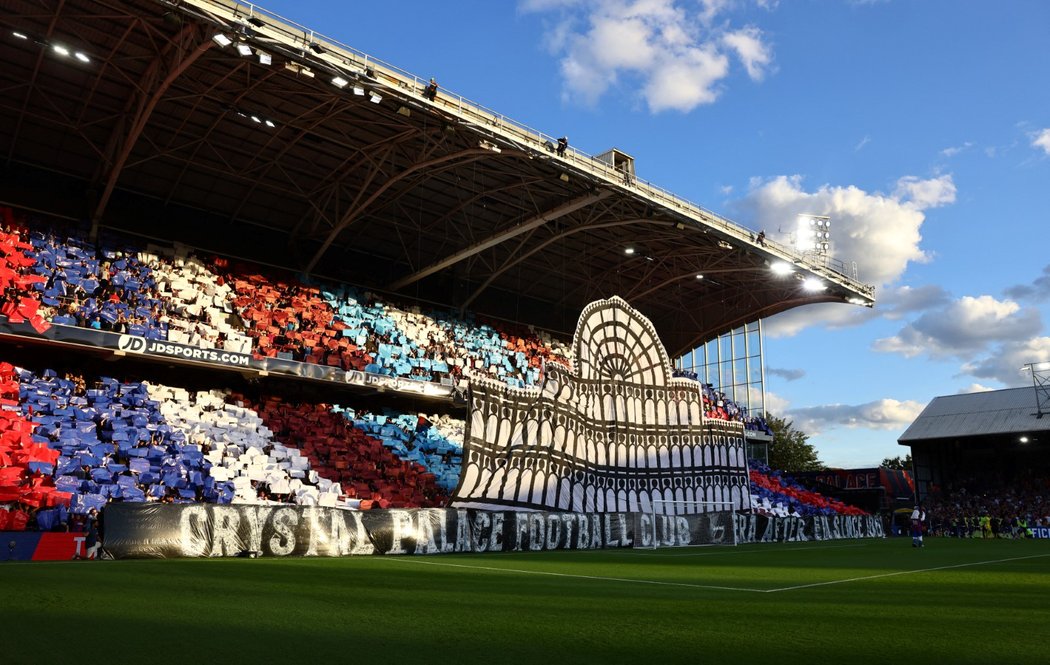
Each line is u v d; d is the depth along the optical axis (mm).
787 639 7016
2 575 11133
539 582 12812
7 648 5707
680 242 41594
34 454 22328
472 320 44969
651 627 7621
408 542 21125
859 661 6023
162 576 11805
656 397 33875
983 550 28125
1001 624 8188
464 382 37531
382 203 37094
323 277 38844
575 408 30609
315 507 19438
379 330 38719
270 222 37906
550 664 5699
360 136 30500
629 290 50781
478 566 16641
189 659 5539
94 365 28812
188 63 22531
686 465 33969
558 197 35812
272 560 17016
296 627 7078
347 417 34219
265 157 32500
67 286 28703
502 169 32844
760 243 40094
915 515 31094
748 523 33688
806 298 49000
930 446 65125
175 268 33406
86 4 22531
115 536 16172
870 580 14312
